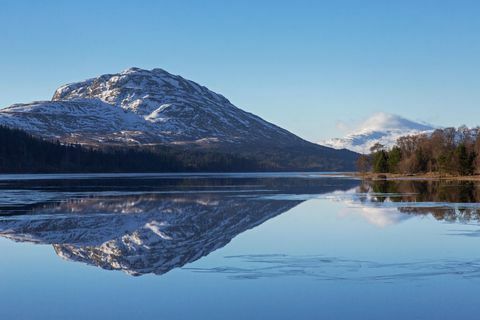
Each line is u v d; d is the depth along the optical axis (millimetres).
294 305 24109
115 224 52438
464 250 36906
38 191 100562
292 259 34250
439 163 168625
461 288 26750
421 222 52469
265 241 41906
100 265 33375
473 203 72000
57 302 25047
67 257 36062
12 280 29516
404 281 28141
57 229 49094
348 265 32188
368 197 86562
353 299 24938
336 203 74750
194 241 42281
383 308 23609
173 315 22922
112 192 99125
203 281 28672
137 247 39781
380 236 43719
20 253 37625
